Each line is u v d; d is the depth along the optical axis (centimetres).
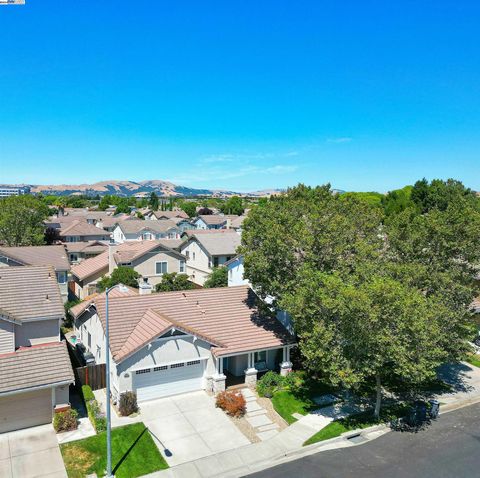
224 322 2775
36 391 2150
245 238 2798
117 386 2327
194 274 5872
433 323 2230
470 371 3053
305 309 2220
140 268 4994
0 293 2517
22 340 2434
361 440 2128
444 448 2064
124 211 14838
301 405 2439
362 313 2012
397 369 2142
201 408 2361
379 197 9675
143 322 2588
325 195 3503
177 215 11656
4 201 6700
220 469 1859
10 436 2061
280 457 1962
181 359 2466
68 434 2081
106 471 1814
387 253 2820
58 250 4700
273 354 2894
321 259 2572
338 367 2098
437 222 2655
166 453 1953
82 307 3192
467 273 2630
